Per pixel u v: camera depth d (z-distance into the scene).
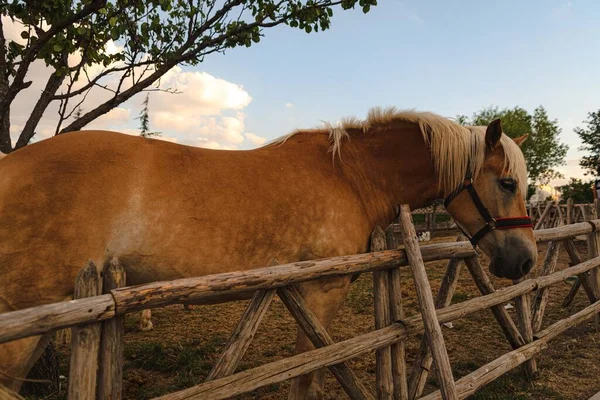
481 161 2.57
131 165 1.85
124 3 3.01
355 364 3.72
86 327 1.31
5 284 1.63
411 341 4.31
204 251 1.89
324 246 2.20
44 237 1.67
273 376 1.75
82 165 1.79
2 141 2.99
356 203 2.42
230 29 3.59
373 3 3.53
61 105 3.04
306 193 2.20
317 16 3.59
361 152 2.59
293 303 1.90
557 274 3.81
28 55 2.67
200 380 3.36
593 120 22.89
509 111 33.09
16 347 1.61
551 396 3.03
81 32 2.93
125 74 3.31
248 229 1.98
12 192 1.68
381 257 2.17
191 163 2.00
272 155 2.30
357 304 5.85
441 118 2.68
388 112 2.74
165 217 1.83
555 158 32.44
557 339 4.28
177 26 3.65
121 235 1.77
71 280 1.71
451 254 2.78
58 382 3.16
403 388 2.29
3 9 2.75
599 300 4.49
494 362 2.84
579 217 11.73
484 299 2.93
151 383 3.34
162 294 1.42
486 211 2.59
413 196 2.72
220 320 5.17
